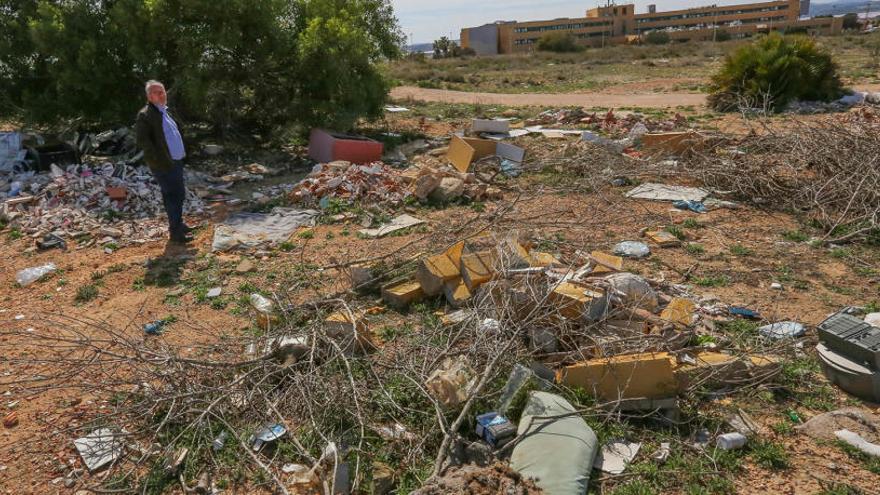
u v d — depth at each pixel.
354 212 8.30
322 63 11.70
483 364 4.33
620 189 9.38
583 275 5.32
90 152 10.84
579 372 4.11
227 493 3.53
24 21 10.83
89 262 6.99
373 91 12.92
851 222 7.49
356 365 4.50
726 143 10.66
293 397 4.14
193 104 11.05
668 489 3.42
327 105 11.79
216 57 11.36
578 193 9.12
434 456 3.71
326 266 6.57
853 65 27.06
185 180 9.85
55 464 3.79
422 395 4.15
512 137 12.88
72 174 9.15
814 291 5.83
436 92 23.64
